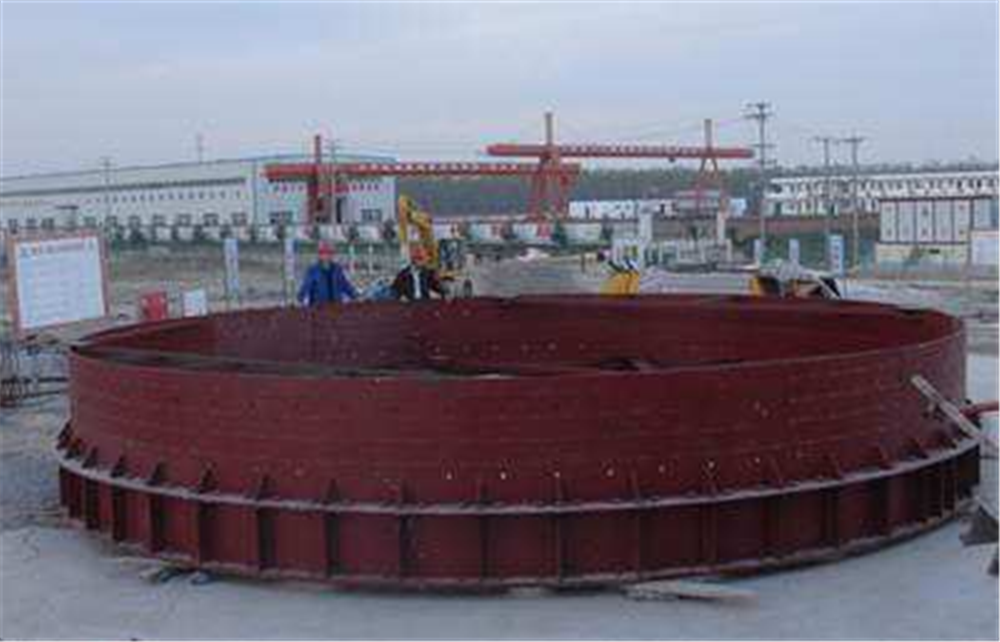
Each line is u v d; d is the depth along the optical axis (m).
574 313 18.31
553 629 9.13
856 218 68.88
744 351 17.20
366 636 9.10
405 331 18.52
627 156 112.56
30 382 20.39
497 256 64.19
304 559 10.27
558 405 9.93
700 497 10.03
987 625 9.05
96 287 21.03
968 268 37.03
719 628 9.08
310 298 20.45
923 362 11.45
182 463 10.80
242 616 9.62
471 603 9.77
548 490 9.95
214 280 54.81
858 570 10.33
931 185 128.62
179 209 119.50
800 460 10.44
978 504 11.45
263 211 112.88
